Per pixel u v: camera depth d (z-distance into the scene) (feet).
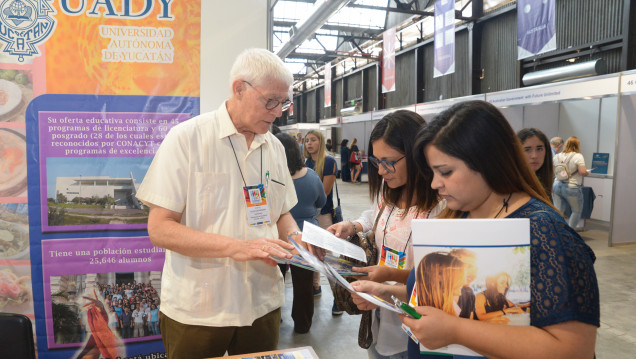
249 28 6.81
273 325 5.14
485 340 2.45
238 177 4.71
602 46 23.67
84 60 6.27
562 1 26.00
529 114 23.36
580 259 2.44
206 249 4.17
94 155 6.45
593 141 22.11
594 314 2.39
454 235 2.60
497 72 31.99
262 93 4.26
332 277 3.21
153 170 4.50
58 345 6.63
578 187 17.78
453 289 2.60
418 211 4.39
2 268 6.38
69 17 6.16
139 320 6.81
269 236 4.89
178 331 4.67
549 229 2.50
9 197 6.29
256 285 4.84
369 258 4.77
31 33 6.08
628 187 17.03
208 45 6.65
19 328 3.98
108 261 6.64
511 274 2.50
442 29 24.82
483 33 33.30
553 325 2.40
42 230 6.41
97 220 6.55
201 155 4.55
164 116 6.61
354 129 49.55
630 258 15.29
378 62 49.52
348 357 8.57
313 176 9.12
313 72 68.44
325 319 10.41
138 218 6.66
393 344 4.37
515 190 2.73
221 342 4.71
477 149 2.62
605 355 8.48
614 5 22.86
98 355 6.74
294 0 47.14
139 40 6.41
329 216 11.27
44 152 6.31
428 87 40.88
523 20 19.15
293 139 8.95
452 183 2.72
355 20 49.14
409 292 3.42
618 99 16.42
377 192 5.20
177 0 6.48
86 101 6.34
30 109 6.20
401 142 4.39
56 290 6.54
